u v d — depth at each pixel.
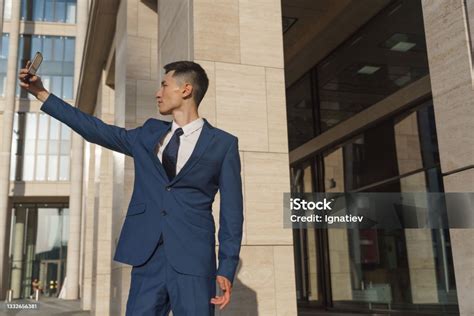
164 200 2.45
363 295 12.14
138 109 9.47
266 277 5.37
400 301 10.64
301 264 15.80
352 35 12.17
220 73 5.82
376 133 11.48
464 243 3.43
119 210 9.32
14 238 40.94
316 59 13.62
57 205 42.41
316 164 14.42
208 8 5.97
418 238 10.12
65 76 40.62
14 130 39.22
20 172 38.81
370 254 11.94
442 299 9.30
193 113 2.67
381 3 10.59
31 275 40.78
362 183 12.07
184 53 6.16
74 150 37.78
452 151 3.58
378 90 11.01
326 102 13.43
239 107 5.79
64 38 41.34
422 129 9.82
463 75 3.50
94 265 15.02
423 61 9.41
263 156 5.72
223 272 2.38
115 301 9.09
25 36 40.56
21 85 2.52
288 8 11.34
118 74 10.77
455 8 3.61
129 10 9.86
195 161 2.49
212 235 2.52
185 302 2.34
